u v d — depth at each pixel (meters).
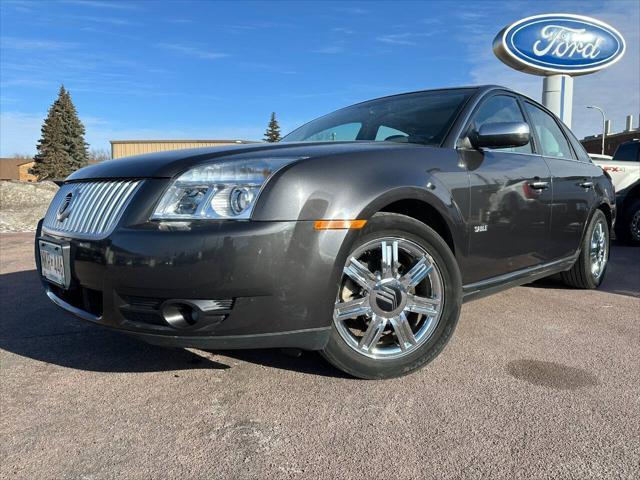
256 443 2.00
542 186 3.45
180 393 2.45
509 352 2.94
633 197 8.09
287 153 2.35
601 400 2.33
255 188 2.15
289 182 2.17
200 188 2.18
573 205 3.93
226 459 1.90
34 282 5.12
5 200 15.25
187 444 2.00
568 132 4.42
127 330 2.22
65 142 55.66
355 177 2.33
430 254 2.61
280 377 2.61
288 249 2.12
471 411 2.23
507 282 3.25
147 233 2.15
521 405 2.28
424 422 2.14
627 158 9.18
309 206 2.18
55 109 54.53
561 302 4.10
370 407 2.27
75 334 3.38
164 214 2.19
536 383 2.51
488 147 2.96
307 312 2.19
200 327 2.12
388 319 2.51
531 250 3.42
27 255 7.04
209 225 2.11
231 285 2.07
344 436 2.04
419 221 2.57
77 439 2.05
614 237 8.30
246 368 2.73
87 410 2.30
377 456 1.90
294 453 1.93
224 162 2.25
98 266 2.25
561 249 3.85
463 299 2.92
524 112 3.73
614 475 1.77
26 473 1.83
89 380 2.62
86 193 2.57
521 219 3.24
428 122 3.12
